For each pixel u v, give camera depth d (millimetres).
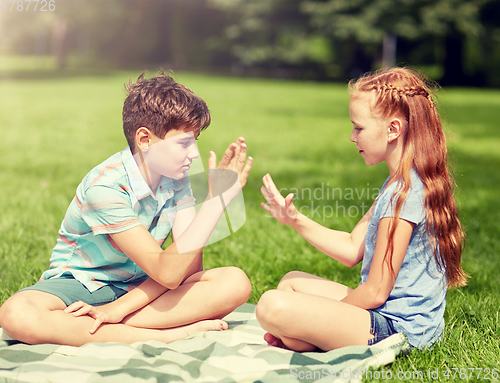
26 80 21062
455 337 1976
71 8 34156
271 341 1852
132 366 1611
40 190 4605
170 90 1792
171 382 1520
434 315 1779
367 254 1846
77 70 30078
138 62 38469
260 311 1718
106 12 35844
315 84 28125
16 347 1713
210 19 35875
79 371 1564
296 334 1718
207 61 36344
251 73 34281
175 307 1889
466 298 2416
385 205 1758
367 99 1791
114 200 1812
